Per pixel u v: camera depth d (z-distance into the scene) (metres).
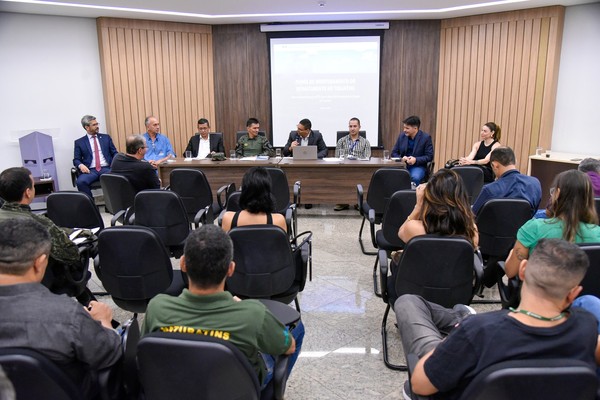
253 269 2.46
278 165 5.50
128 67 6.93
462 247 2.18
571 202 2.13
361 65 7.37
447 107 7.27
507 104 6.72
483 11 6.56
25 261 1.37
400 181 4.16
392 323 3.03
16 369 1.21
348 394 2.31
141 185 4.20
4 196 2.45
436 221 2.29
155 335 1.30
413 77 7.31
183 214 3.40
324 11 6.55
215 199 5.67
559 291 1.18
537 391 1.13
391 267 2.82
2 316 1.32
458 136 7.24
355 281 3.73
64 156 6.77
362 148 6.09
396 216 3.30
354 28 7.21
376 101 7.46
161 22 7.05
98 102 6.93
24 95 6.39
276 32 7.34
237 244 2.41
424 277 2.27
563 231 2.14
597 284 1.98
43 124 6.56
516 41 6.52
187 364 1.29
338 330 2.95
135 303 2.53
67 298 1.43
